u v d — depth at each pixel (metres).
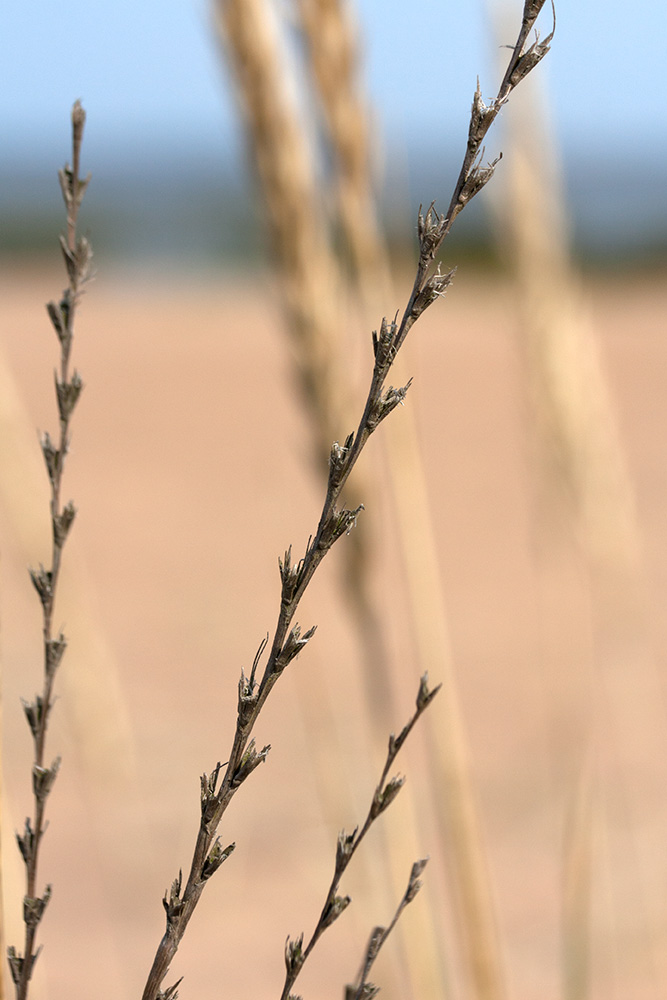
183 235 66.75
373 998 0.76
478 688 9.42
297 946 0.68
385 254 1.80
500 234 2.31
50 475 0.74
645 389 24.30
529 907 5.98
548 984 5.16
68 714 2.34
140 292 47.47
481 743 8.18
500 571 13.12
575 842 2.46
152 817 6.44
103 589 12.39
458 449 19.89
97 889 6.12
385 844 2.03
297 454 1.79
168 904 0.67
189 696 9.22
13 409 1.94
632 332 33.16
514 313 2.35
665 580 11.74
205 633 10.76
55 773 0.76
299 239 1.70
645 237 56.41
